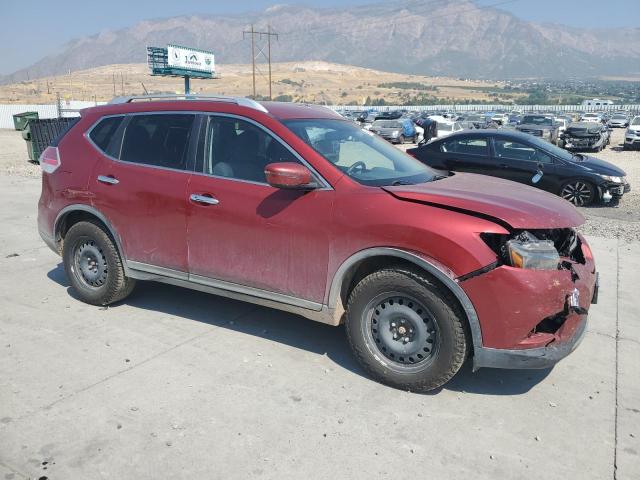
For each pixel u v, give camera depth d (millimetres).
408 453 3082
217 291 4297
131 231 4590
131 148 4645
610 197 11148
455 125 33125
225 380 3805
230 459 2998
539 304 3281
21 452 3014
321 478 2869
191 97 4543
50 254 6789
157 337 4457
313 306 3887
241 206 4008
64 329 4574
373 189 3680
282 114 4195
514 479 2898
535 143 11375
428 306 3482
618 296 5680
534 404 3609
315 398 3604
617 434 3303
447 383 3855
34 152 15969
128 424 3281
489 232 3312
